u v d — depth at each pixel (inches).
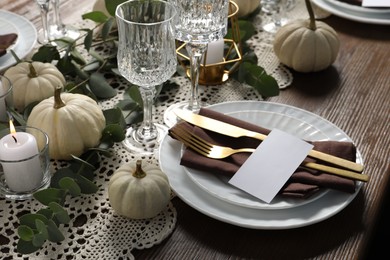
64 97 34.0
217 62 41.4
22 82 36.4
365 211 31.5
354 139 36.8
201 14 34.4
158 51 32.3
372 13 48.9
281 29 43.2
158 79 33.3
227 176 31.5
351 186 30.5
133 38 31.6
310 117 36.5
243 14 48.6
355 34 48.7
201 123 34.3
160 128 36.9
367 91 41.6
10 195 31.3
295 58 42.1
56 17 46.3
